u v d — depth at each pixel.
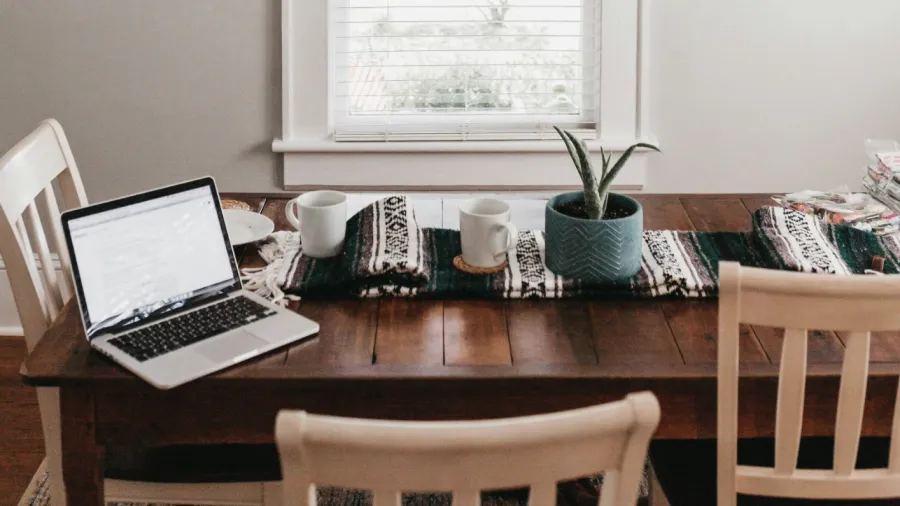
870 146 2.46
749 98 2.69
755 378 1.35
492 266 1.64
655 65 2.65
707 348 1.43
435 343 1.44
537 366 1.37
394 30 2.65
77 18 2.63
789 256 1.63
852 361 1.21
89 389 1.35
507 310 1.55
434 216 1.94
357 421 0.82
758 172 2.75
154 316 1.49
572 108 2.71
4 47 2.65
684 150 2.73
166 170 2.75
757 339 1.45
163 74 2.67
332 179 2.69
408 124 2.69
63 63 2.67
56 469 1.67
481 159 2.67
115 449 1.60
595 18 2.61
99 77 2.68
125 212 1.50
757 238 1.73
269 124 2.71
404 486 0.85
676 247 1.73
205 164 2.75
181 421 1.38
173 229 1.54
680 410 1.38
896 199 2.01
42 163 1.74
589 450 0.85
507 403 1.38
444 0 2.63
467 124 2.68
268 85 2.67
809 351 1.41
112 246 1.47
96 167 2.75
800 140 2.72
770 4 2.61
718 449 1.27
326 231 1.66
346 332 1.47
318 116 2.65
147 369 1.34
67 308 1.55
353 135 2.66
